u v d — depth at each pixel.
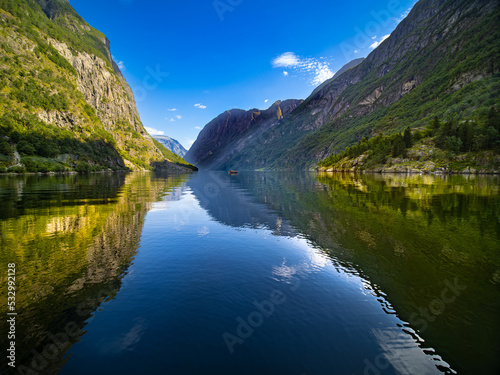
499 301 9.19
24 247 14.91
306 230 19.12
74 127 185.12
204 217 24.27
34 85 178.38
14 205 29.05
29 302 8.96
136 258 13.43
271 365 6.12
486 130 110.38
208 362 6.21
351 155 184.88
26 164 114.50
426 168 118.50
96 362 6.21
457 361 6.45
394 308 8.79
